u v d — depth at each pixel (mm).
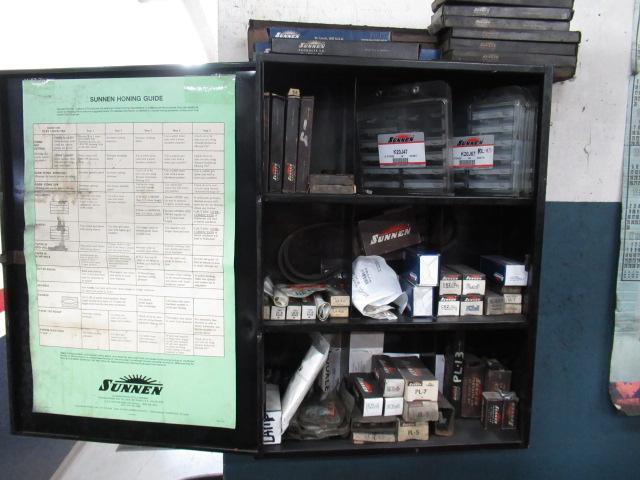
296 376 1255
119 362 1144
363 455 1182
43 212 1118
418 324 1146
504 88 1222
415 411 1199
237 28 1327
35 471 1979
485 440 1228
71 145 1096
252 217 1078
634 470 1567
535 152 1136
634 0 1412
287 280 1355
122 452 2191
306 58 1045
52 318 1146
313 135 1346
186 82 1057
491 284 1297
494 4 1143
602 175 1458
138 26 2549
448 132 1165
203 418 1141
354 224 1312
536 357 1505
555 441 1535
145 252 1104
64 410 1170
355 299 1180
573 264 1478
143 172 1086
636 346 1500
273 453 1155
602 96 1434
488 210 1427
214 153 1067
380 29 1244
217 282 1095
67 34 2090
